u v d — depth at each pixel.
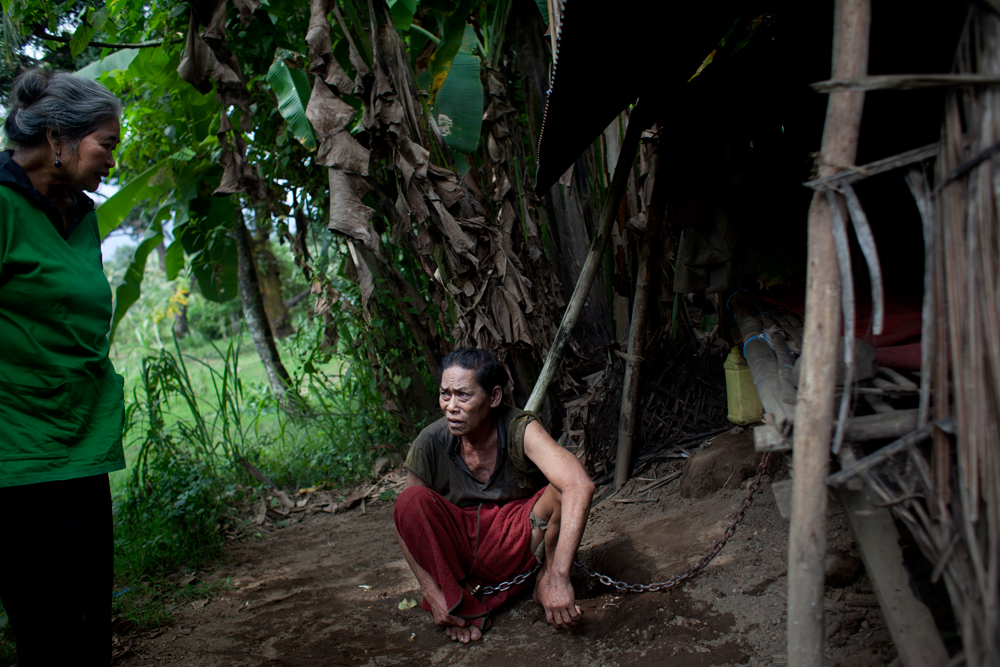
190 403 4.56
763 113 2.76
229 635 2.75
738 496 2.89
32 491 1.87
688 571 2.37
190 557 3.64
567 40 1.84
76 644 1.97
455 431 2.39
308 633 2.68
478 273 3.74
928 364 1.34
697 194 2.78
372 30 3.41
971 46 1.30
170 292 13.93
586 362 4.40
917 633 1.38
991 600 1.19
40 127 1.85
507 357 3.94
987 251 1.23
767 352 2.04
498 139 4.09
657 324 3.96
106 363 2.09
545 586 2.35
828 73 2.66
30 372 1.88
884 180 2.56
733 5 2.32
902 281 2.36
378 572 3.28
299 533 4.02
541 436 2.43
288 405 5.67
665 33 2.19
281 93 3.84
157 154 5.19
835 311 1.36
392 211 3.95
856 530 1.43
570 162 3.10
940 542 1.32
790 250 2.69
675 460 3.63
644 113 2.94
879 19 2.36
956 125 1.30
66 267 1.93
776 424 1.48
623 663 2.08
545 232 4.62
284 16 4.06
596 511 3.38
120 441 2.08
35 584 1.88
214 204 5.50
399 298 4.45
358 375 4.98
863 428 1.39
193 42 3.48
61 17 4.07
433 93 4.26
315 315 4.78
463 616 2.47
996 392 1.22
